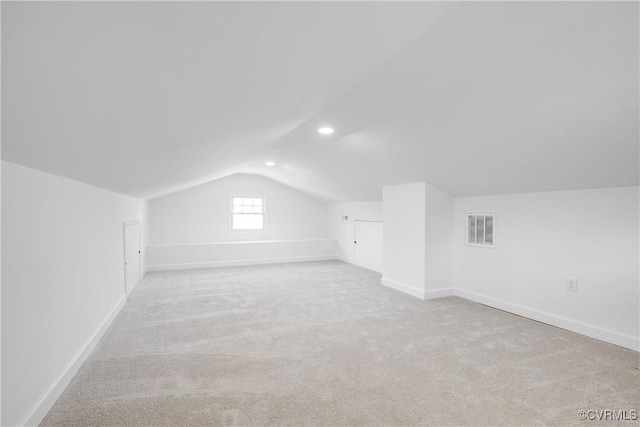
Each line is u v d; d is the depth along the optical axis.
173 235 6.77
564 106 1.90
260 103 1.54
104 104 1.02
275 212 7.57
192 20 0.67
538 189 3.30
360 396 2.00
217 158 3.23
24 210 1.57
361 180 4.92
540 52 1.45
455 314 3.57
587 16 1.19
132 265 4.56
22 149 1.26
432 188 4.21
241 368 2.34
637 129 1.95
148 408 1.86
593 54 1.45
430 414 1.83
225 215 7.17
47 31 0.57
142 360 2.46
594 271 2.92
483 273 3.99
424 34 1.17
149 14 0.61
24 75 0.70
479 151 2.80
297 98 1.63
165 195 6.68
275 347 2.70
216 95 1.24
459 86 1.83
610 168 2.48
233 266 6.67
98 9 0.54
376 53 1.23
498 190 3.64
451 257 4.37
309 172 5.39
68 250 2.14
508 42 1.34
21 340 1.54
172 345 2.73
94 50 0.68
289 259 7.28
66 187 2.11
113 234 3.44
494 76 1.69
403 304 3.95
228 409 1.87
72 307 2.21
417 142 2.94
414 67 1.53
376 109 2.27
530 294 3.45
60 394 1.97
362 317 3.47
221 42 0.81
